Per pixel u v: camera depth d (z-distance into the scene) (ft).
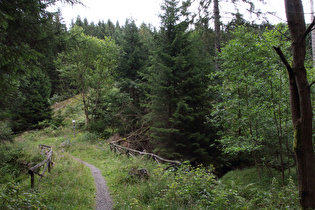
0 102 25.62
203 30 38.32
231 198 17.06
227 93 29.58
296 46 13.43
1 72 17.71
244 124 28.40
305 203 13.26
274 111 25.66
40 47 20.94
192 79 37.99
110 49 73.00
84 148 49.62
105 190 21.58
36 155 33.88
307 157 13.25
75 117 91.45
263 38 25.75
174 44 40.06
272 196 17.21
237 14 33.81
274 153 29.71
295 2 13.48
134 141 52.31
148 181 21.35
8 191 14.48
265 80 26.66
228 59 29.55
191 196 16.80
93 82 78.33
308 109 13.16
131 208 16.40
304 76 13.37
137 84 59.06
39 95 80.69
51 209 15.07
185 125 38.29
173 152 37.81
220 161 38.40
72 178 23.09
